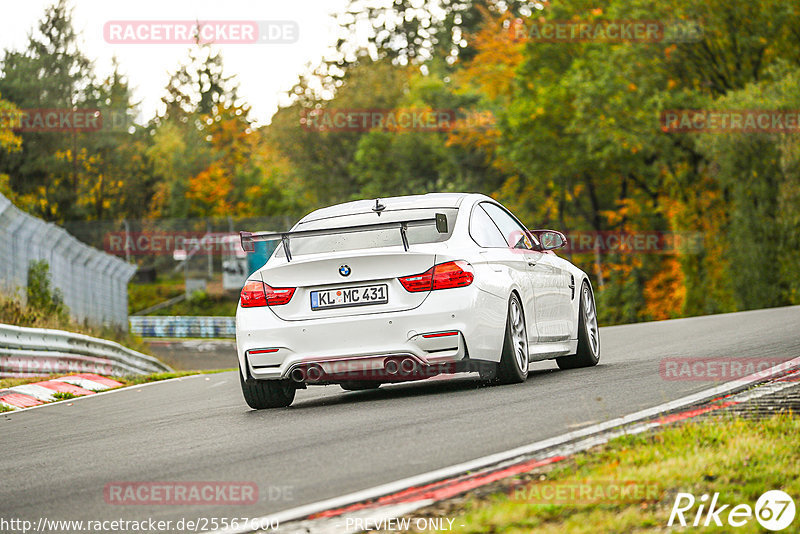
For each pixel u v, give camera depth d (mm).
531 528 14305
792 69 141375
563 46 189250
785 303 126000
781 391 24781
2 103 153875
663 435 19656
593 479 16516
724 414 21906
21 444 29312
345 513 16188
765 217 128500
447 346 29109
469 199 32938
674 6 155250
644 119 157500
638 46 158750
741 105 131500
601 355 42281
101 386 50000
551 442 20469
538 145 191875
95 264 93062
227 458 22266
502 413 25016
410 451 20922
